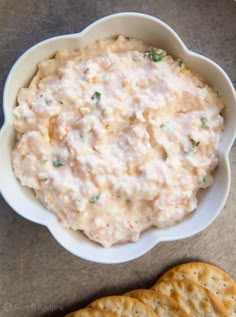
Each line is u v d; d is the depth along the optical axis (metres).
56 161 0.20
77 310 0.24
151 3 0.24
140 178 0.20
